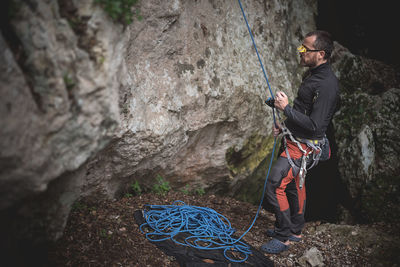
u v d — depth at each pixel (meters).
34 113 1.73
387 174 4.58
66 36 1.89
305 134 2.98
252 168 4.75
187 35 3.55
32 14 1.76
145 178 3.89
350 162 4.78
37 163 1.74
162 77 3.38
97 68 1.98
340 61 5.35
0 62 1.58
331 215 5.13
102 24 1.98
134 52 3.12
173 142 3.59
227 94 3.90
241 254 3.10
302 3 5.36
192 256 2.93
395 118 4.80
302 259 3.16
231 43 4.09
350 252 3.44
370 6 5.87
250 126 4.34
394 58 5.92
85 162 2.23
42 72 1.79
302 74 5.20
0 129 1.55
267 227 3.78
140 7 3.01
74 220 3.08
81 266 2.55
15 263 2.01
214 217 3.63
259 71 4.38
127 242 2.94
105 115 2.07
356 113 4.98
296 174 3.07
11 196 1.75
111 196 3.61
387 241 3.56
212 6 3.88
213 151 4.26
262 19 4.57
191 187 4.43
